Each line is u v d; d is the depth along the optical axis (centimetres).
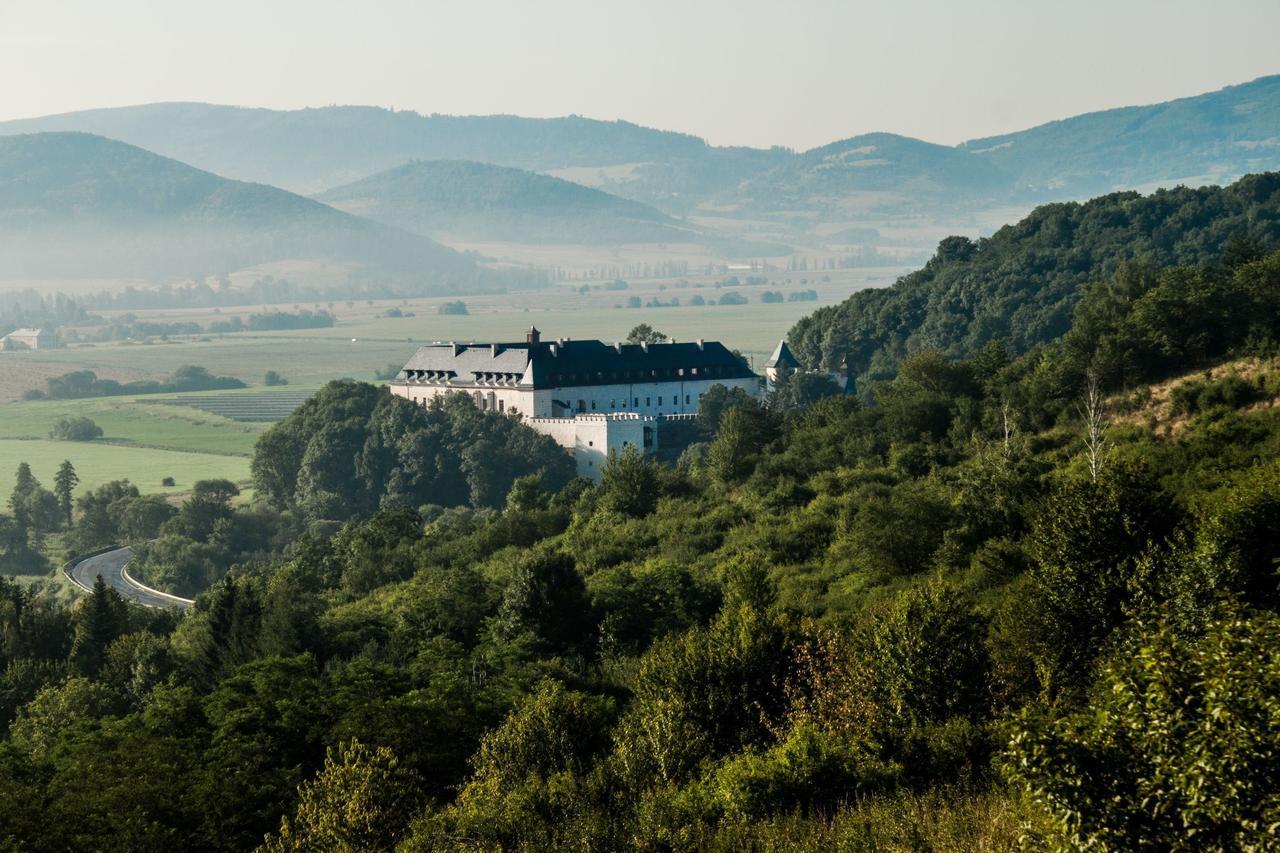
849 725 11700
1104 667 7969
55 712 19475
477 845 10325
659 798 10400
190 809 12494
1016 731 7581
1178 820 7156
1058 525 14262
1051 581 13525
